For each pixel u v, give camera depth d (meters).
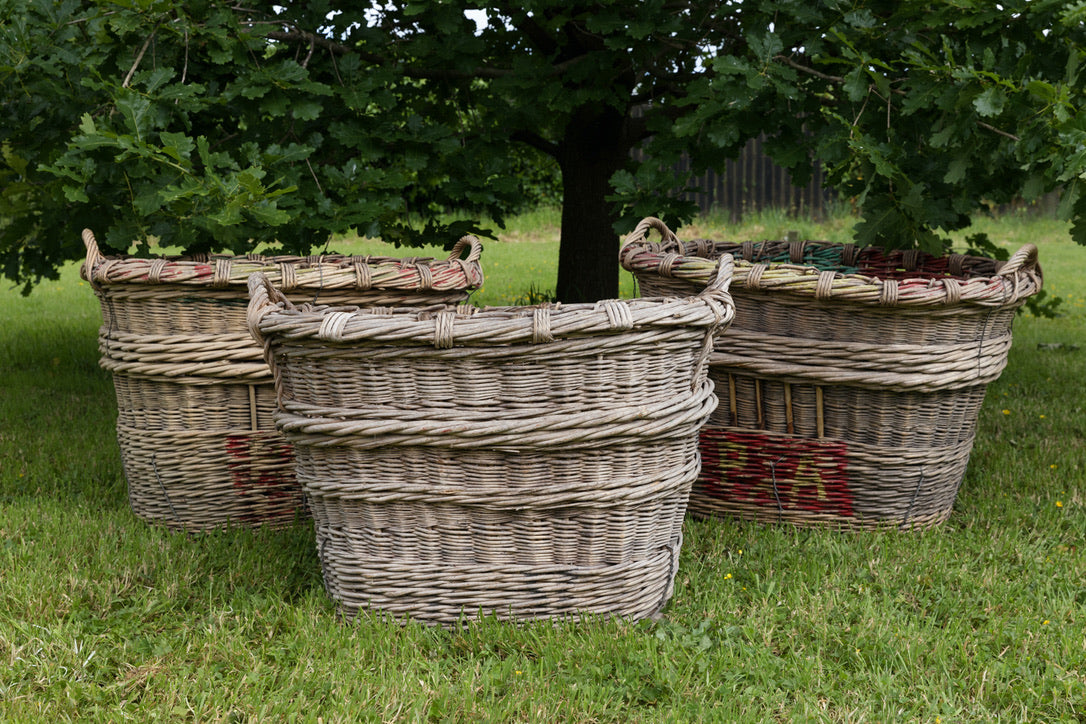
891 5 3.90
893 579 2.91
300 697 2.16
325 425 2.35
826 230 14.70
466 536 2.50
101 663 2.30
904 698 2.24
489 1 4.32
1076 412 4.93
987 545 3.19
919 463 3.26
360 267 3.08
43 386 5.57
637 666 2.34
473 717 2.13
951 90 3.28
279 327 2.29
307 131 4.25
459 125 5.17
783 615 2.65
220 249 4.20
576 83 4.99
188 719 2.12
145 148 3.08
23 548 2.92
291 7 4.21
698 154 4.25
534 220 16.02
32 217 4.38
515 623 2.55
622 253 3.46
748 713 2.14
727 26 4.75
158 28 3.60
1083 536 3.29
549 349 2.27
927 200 3.70
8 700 2.12
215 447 3.25
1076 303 8.89
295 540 3.20
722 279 2.60
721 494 3.50
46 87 3.63
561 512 2.48
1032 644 2.49
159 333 3.10
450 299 3.31
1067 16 2.95
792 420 3.33
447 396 2.32
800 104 4.02
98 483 3.86
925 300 2.99
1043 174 3.32
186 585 2.74
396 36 4.68
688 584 2.93
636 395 2.39
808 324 3.19
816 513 3.40
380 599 2.56
